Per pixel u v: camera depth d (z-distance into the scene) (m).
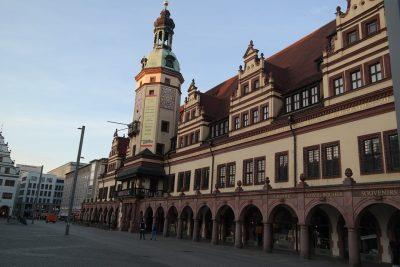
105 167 85.50
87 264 16.80
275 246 31.89
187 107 52.12
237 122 39.91
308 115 29.67
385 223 23.62
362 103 25.50
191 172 47.03
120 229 58.09
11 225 53.91
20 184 161.50
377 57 25.55
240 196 32.12
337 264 22.27
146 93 60.94
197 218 38.62
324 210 27.98
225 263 20.84
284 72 39.28
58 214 139.88
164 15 66.31
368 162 24.50
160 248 28.75
